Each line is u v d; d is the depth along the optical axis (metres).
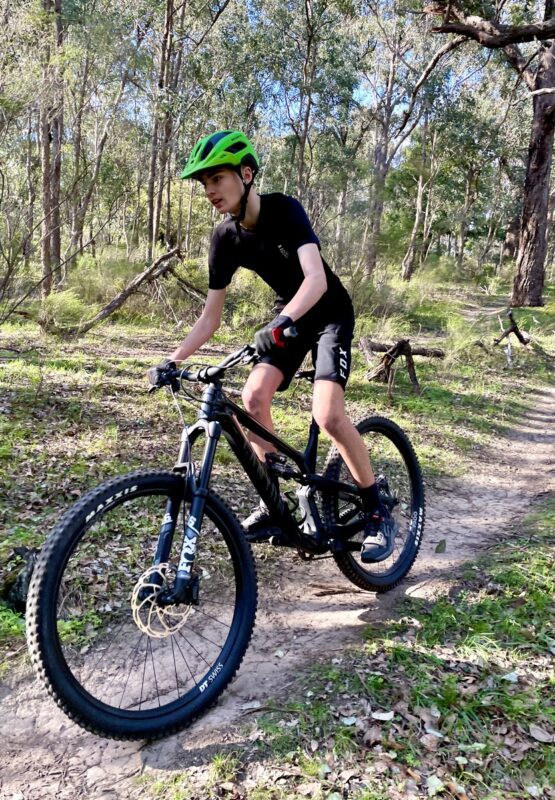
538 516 4.33
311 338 2.73
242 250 2.63
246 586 2.40
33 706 2.29
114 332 11.27
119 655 2.56
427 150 37.69
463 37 18.59
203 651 2.64
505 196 43.16
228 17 24.16
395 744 2.05
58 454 4.69
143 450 4.97
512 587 3.11
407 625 2.83
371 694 2.29
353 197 15.91
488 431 7.18
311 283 2.39
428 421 7.20
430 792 1.88
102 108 14.34
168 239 22.50
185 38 21.61
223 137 2.36
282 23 24.27
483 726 2.17
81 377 7.24
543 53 18.88
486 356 11.70
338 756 2.01
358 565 3.09
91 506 1.97
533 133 19.33
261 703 2.29
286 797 1.86
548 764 2.01
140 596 2.05
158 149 19.73
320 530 2.84
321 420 2.72
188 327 12.23
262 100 25.48
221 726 2.17
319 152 28.88
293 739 2.08
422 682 2.35
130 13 17.30
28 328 10.69
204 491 2.21
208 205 31.50
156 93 18.30
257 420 2.58
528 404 8.84
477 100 35.69
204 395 2.30
